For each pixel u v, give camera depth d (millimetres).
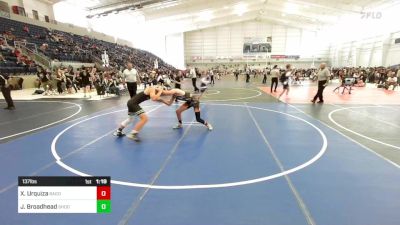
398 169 4449
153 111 10109
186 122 8164
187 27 49344
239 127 7504
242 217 3084
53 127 7605
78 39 30828
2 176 4250
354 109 10555
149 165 4680
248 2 37438
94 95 15805
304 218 3051
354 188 3777
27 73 20094
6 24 22469
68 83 16828
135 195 3617
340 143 5934
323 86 12062
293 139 6273
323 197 3525
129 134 6348
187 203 3404
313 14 40719
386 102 12578
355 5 31812
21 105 11883
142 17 39188
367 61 38812
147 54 45469
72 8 32781
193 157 5074
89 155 5207
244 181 4023
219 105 11766
